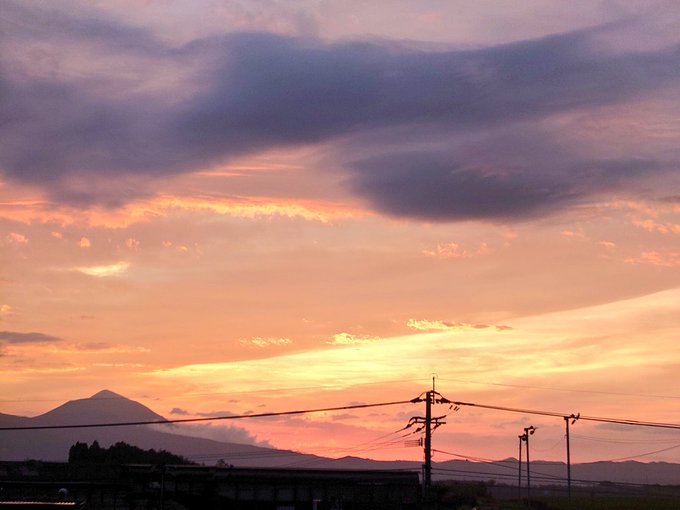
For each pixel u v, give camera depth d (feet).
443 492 263.70
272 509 249.96
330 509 248.93
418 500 251.39
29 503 172.86
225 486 250.78
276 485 252.21
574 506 318.24
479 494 395.96
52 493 246.06
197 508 249.75
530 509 336.08
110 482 255.50
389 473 254.88
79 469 332.60
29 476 314.14
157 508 248.73
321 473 254.47
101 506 247.50
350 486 253.44
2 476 303.27
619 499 365.81
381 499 252.01
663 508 307.17
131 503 249.34
